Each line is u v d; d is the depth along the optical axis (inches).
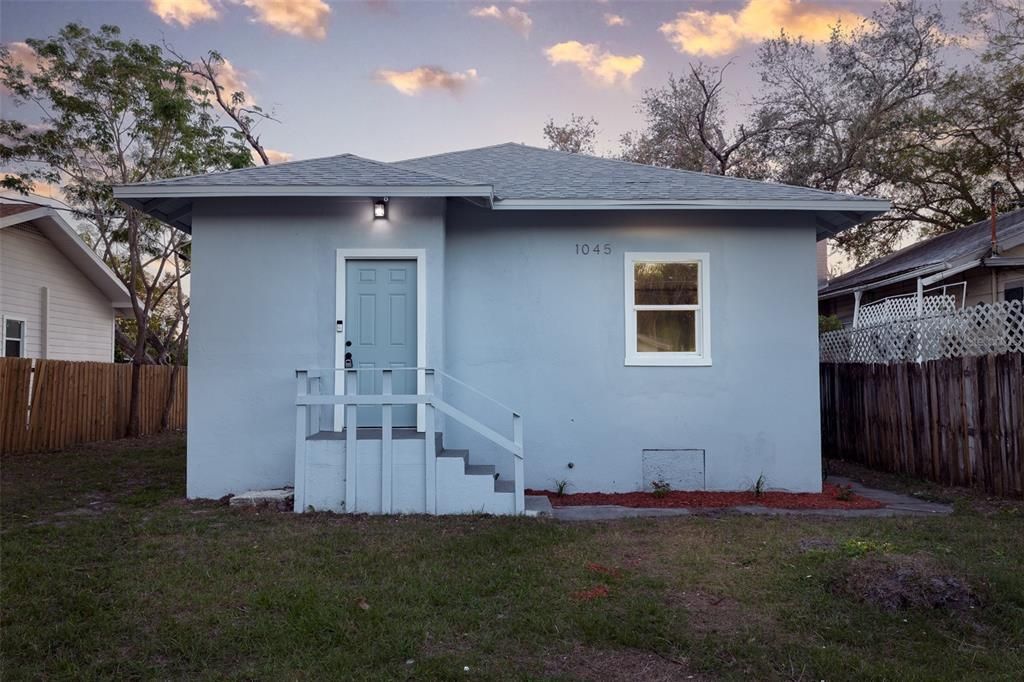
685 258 392.8
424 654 174.2
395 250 372.5
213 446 366.0
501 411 388.8
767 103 1000.9
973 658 170.9
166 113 650.8
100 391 660.1
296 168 382.0
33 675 162.4
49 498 362.0
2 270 636.1
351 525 298.0
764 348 391.2
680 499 365.4
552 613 197.5
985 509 328.5
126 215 710.5
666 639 181.8
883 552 232.8
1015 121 889.5
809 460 388.5
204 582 222.8
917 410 412.5
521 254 392.2
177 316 824.3
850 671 165.3
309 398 324.8
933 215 1022.4
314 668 166.2
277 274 371.6
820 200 374.0
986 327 382.0
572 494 383.9
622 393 390.0
